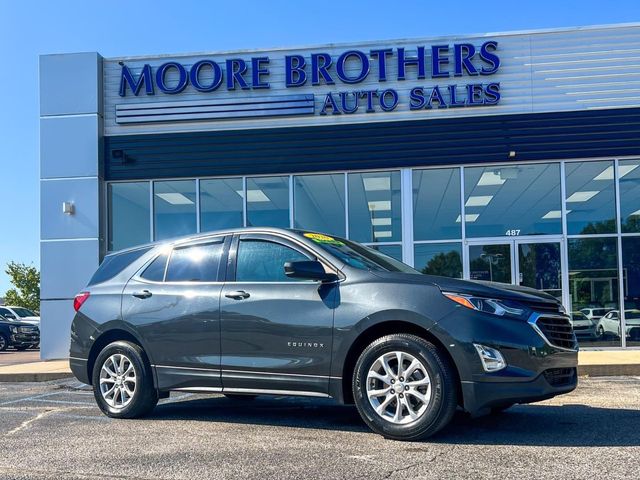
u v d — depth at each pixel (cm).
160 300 619
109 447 514
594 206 1349
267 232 600
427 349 497
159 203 1442
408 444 502
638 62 1339
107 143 1437
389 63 1382
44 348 1395
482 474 420
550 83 1350
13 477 434
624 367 1000
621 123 1333
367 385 517
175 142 1421
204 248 627
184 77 1415
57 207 1420
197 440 532
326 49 1397
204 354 585
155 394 634
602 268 1340
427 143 1363
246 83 1405
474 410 487
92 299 664
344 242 632
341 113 1382
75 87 1433
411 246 1369
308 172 1393
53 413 689
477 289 511
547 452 475
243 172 1402
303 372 542
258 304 566
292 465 450
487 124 1354
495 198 1369
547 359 500
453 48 1368
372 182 1392
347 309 529
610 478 409
